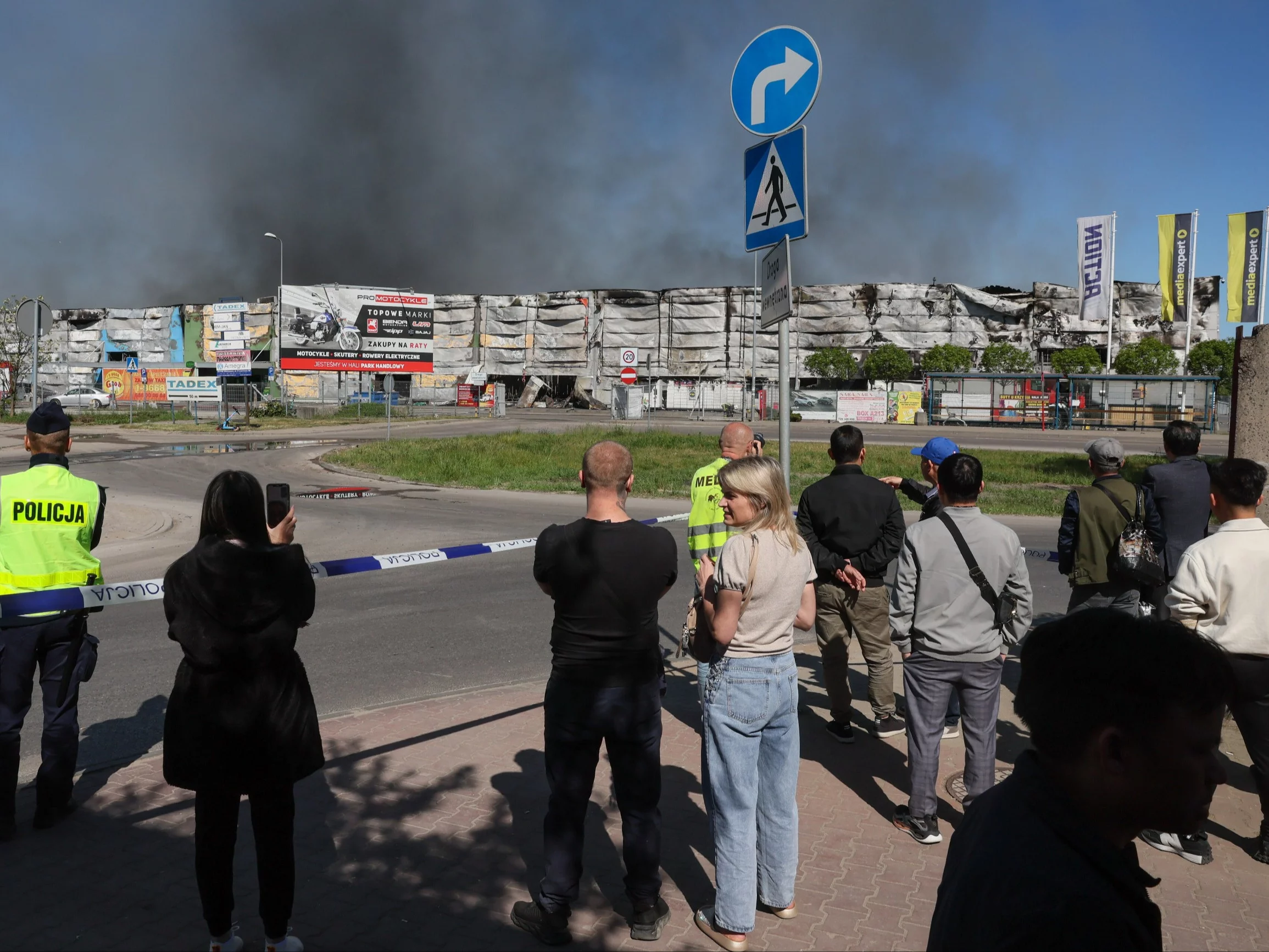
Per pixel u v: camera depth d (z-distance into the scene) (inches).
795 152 179.2
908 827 165.5
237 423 1530.5
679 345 2736.2
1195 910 140.3
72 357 3152.1
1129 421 1815.9
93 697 237.5
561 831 129.1
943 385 1945.1
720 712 129.1
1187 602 157.8
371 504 669.9
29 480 163.3
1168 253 1745.8
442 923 132.4
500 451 1053.2
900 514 206.7
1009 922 46.3
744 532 132.6
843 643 211.0
